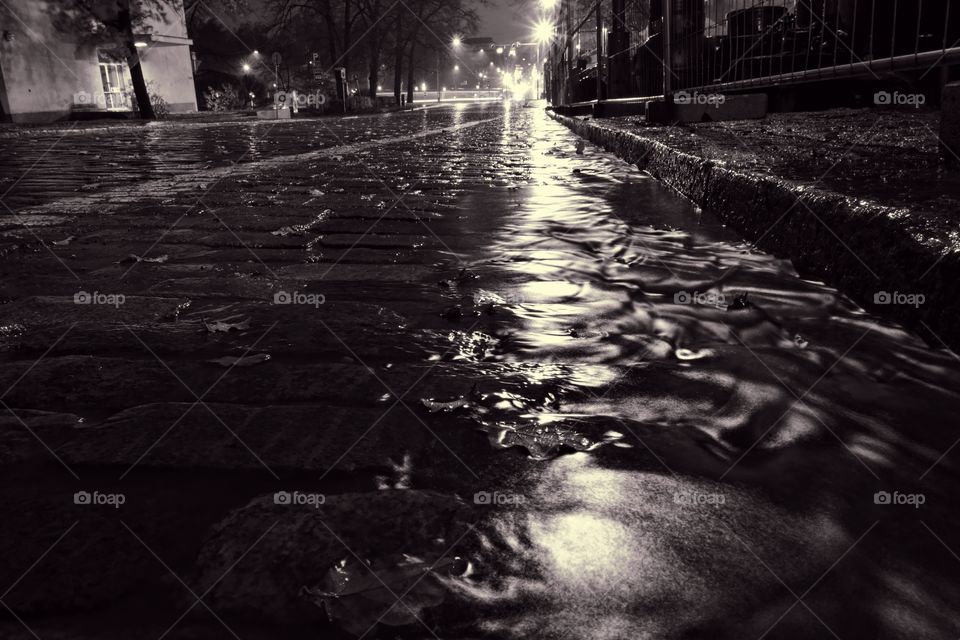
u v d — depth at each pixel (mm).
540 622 838
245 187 5406
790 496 1111
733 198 3262
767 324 1946
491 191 4945
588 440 1317
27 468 1243
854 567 934
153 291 2434
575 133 12078
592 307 2189
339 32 51719
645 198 4367
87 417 1452
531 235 3350
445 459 1258
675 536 1011
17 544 1020
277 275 2656
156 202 4637
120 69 29641
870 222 2037
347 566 952
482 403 1490
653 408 1452
